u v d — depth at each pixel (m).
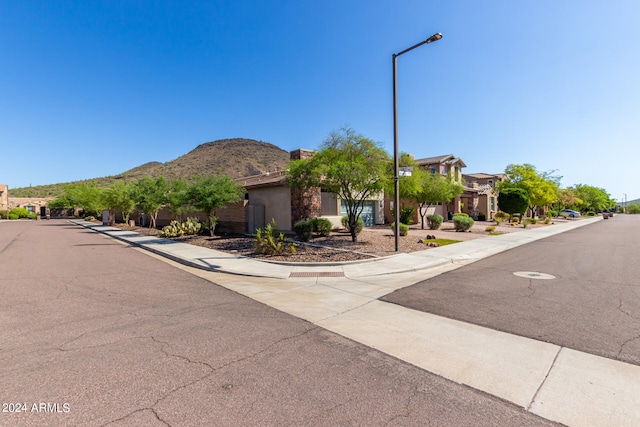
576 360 3.92
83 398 3.16
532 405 3.05
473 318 5.45
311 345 4.44
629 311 5.69
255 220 19.97
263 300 6.68
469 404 3.08
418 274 9.16
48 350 4.26
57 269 10.19
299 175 13.66
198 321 5.39
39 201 74.75
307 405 3.05
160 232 23.22
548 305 6.10
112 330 4.98
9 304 6.37
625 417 2.86
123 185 33.22
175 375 3.61
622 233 21.81
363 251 12.48
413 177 19.48
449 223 30.17
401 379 3.54
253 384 3.43
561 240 17.53
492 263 10.75
